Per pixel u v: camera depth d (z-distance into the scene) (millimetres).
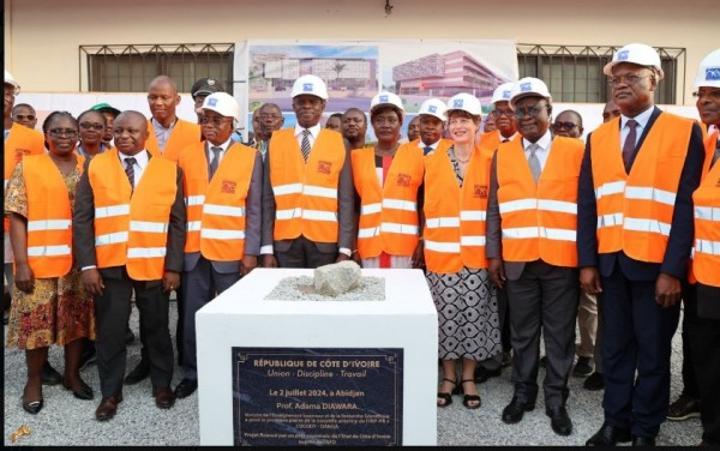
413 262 3770
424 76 7430
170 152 4438
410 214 3713
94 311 3545
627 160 2893
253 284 3004
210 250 3562
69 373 3713
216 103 3617
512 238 3266
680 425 3338
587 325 4125
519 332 3352
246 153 3695
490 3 7602
